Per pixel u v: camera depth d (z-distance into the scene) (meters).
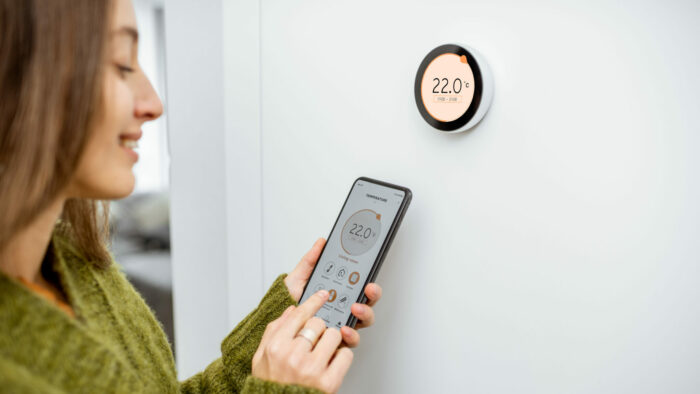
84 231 0.46
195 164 0.75
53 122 0.33
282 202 0.64
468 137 0.49
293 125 0.61
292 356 0.42
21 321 0.34
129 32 0.37
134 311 0.50
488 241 0.49
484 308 0.50
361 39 0.55
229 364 0.54
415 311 0.55
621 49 0.41
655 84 0.40
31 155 0.32
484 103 0.46
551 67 0.44
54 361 0.35
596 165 0.43
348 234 0.53
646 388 0.43
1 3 0.31
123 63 0.37
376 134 0.55
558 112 0.44
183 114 0.75
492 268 0.49
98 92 0.34
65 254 0.46
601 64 0.42
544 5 0.44
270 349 0.42
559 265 0.46
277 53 0.61
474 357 0.52
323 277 0.53
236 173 0.67
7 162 0.32
